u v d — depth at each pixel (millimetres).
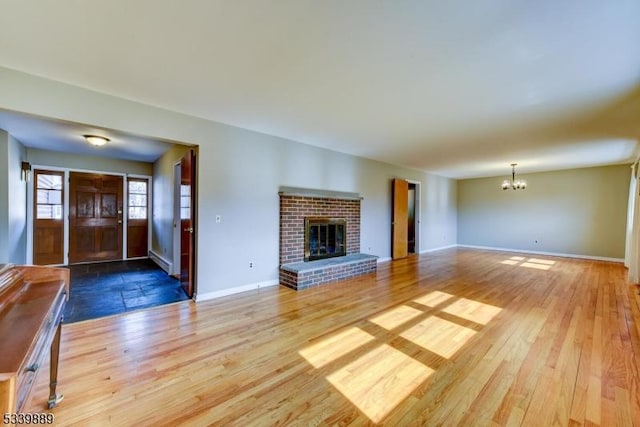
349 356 2256
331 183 5195
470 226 9023
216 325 2822
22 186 4672
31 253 5121
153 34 1880
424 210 7809
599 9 1596
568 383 1916
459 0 1547
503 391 1832
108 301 3512
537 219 7707
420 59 2174
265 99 2949
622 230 6480
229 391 1819
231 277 3832
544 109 3148
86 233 5797
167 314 3105
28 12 1649
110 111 2838
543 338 2588
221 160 3705
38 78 2459
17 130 3840
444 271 5391
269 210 4250
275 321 2932
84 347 2363
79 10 1642
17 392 801
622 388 1861
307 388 1855
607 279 4816
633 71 2305
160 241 5750
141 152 5410
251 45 2004
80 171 5684
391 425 1540
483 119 3488
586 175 6953
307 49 2051
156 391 1812
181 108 3203
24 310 1262
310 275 4172
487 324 2896
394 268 5668
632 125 3648
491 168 7172
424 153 5473
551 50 2027
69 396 1747
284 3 1582
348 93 2789
